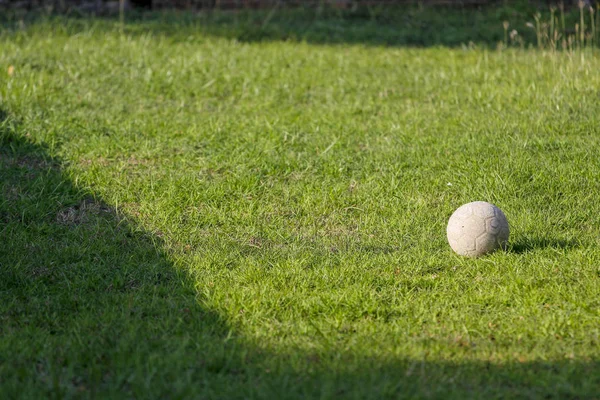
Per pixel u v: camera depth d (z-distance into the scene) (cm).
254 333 833
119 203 1213
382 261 1029
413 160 1364
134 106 1645
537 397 704
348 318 873
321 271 994
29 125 1459
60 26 2236
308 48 2173
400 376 737
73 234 1103
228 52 2075
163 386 712
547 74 1809
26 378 732
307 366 754
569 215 1155
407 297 921
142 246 1081
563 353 785
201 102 1698
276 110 1648
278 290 944
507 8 2470
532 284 941
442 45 2222
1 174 1280
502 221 1027
